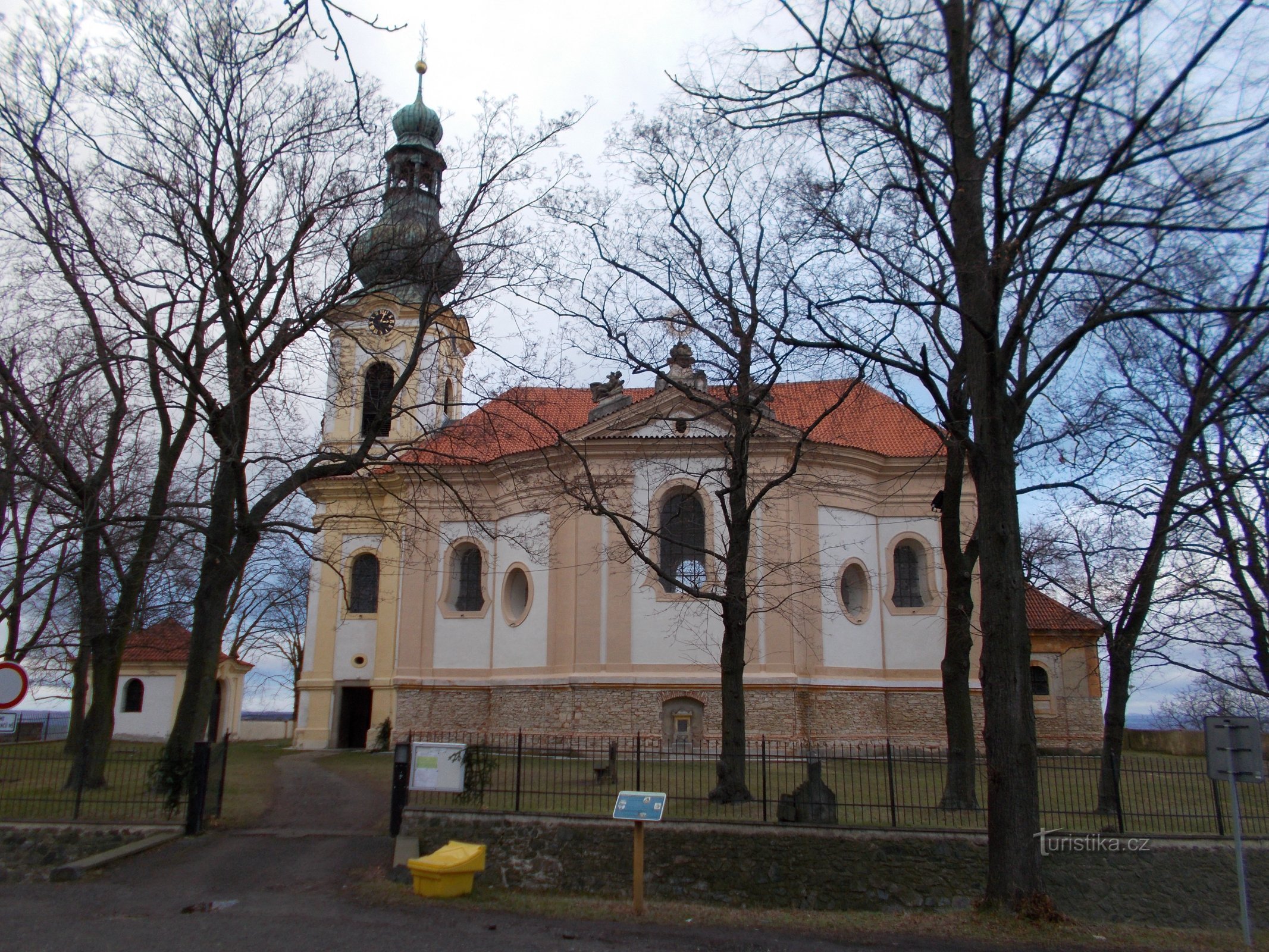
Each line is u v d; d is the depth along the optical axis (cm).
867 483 3222
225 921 1237
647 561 2045
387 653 3634
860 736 2959
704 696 2870
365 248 2192
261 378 2039
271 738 5097
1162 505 1917
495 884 1631
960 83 1315
